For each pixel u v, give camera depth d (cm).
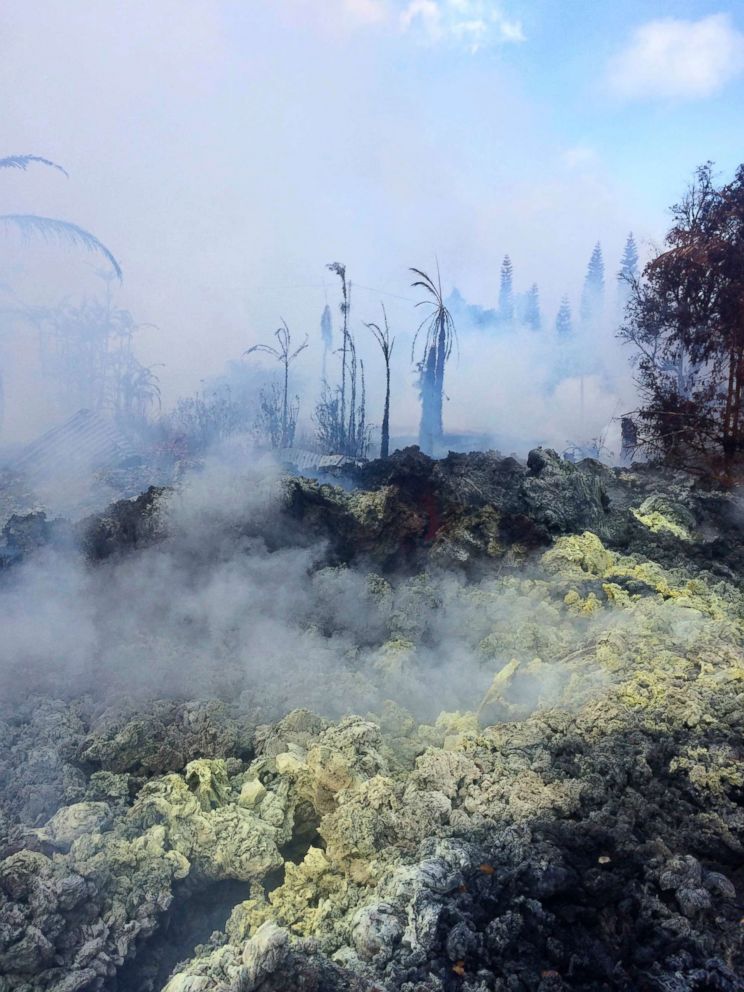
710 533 697
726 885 269
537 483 626
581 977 236
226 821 304
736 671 388
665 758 337
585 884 265
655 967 239
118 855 278
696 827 296
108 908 265
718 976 234
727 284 1010
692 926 253
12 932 239
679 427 995
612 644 427
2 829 296
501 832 283
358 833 292
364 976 231
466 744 348
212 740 366
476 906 254
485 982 229
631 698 375
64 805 322
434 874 258
